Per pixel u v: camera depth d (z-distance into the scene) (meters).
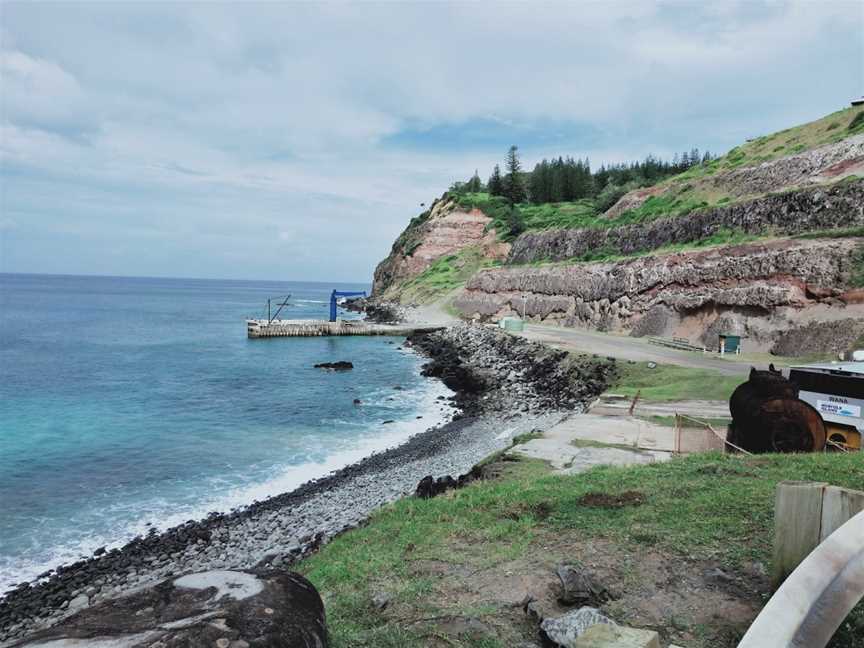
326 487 20.11
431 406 34.91
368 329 72.56
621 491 9.70
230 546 15.70
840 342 30.58
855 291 31.39
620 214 66.38
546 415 28.64
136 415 31.69
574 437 17.72
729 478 9.79
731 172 55.34
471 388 39.22
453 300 89.88
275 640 3.81
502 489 11.42
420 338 67.12
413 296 104.94
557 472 13.77
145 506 19.33
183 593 4.35
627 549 7.32
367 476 20.89
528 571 7.01
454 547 8.21
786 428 12.79
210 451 25.30
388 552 8.48
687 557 6.89
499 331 55.38
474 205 125.06
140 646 3.48
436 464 21.44
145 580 14.25
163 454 24.86
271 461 23.97
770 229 41.91
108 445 26.09
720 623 5.45
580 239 66.75
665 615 5.69
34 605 13.43
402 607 6.38
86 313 111.81
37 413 32.00
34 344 62.31
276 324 70.69
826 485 5.21
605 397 25.23
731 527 7.45
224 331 79.62
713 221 47.34
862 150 43.97
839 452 11.69
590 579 6.38
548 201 125.31
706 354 35.78
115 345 62.53
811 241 35.88
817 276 33.66
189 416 31.61
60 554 16.08
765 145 59.19
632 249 56.66
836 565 3.83
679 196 59.03
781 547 5.44
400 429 29.28
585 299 56.69
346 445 26.38
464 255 113.25
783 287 35.16
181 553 15.59
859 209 36.59
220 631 3.70
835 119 53.97
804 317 33.50
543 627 5.31
